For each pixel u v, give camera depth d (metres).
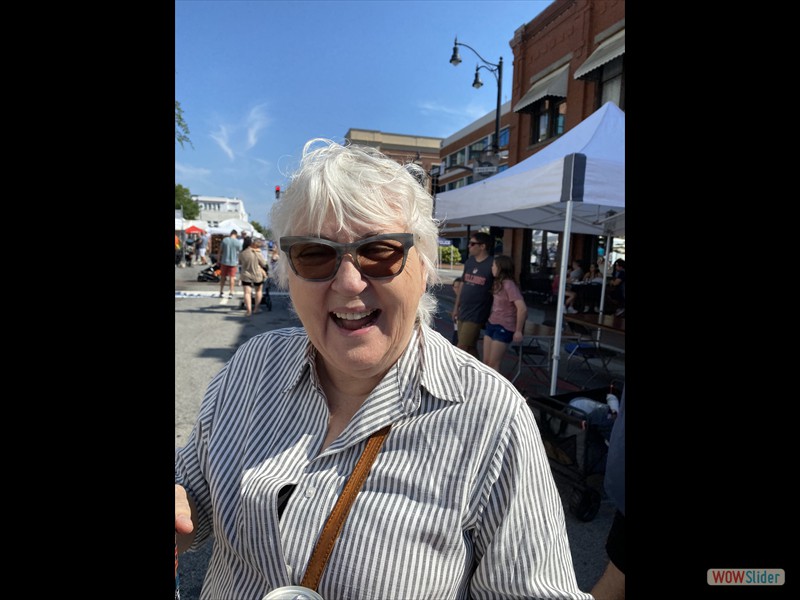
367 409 0.91
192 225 30.06
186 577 2.13
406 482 0.85
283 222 1.02
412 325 0.96
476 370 0.93
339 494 0.88
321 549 0.84
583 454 2.62
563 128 13.36
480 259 4.87
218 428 1.07
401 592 0.81
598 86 11.73
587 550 2.41
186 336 7.29
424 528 0.83
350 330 0.93
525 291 14.21
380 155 0.97
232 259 12.12
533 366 5.75
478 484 0.87
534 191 4.43
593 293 9.27
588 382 5.59
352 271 0.88
